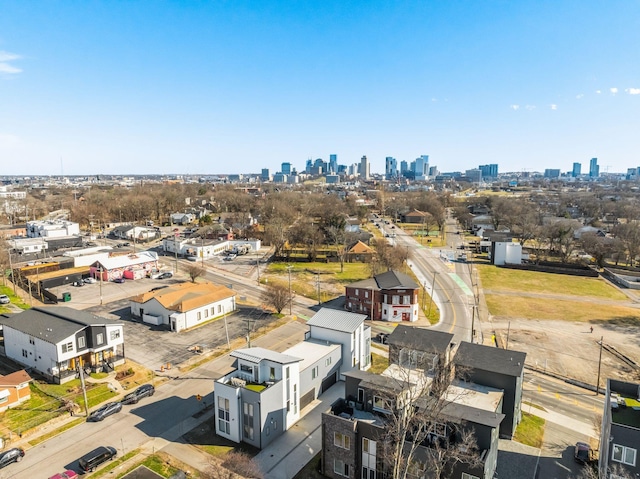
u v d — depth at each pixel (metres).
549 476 35.16
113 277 95.56
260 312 75.69
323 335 52.47
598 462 35.62
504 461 36.94
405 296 73.75
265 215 168.75
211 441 39.34
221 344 61.19
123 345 55.62
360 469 34.59
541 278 104.88
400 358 44.22
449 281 100.06
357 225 159.88
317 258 118.06
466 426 32.16
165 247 128.12
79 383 49.25
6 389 43.94
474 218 179.50
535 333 68.75
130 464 35.75
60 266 98.69
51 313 56.66
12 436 39.09
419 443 31.41
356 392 39.12
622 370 55.84
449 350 45.97
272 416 39.53
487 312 79.12
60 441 38.81
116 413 43.56
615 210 191.75
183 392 47.88
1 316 61.00
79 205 186.25
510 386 40.03
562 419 44.38
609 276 107.00
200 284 81.44
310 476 35.34
